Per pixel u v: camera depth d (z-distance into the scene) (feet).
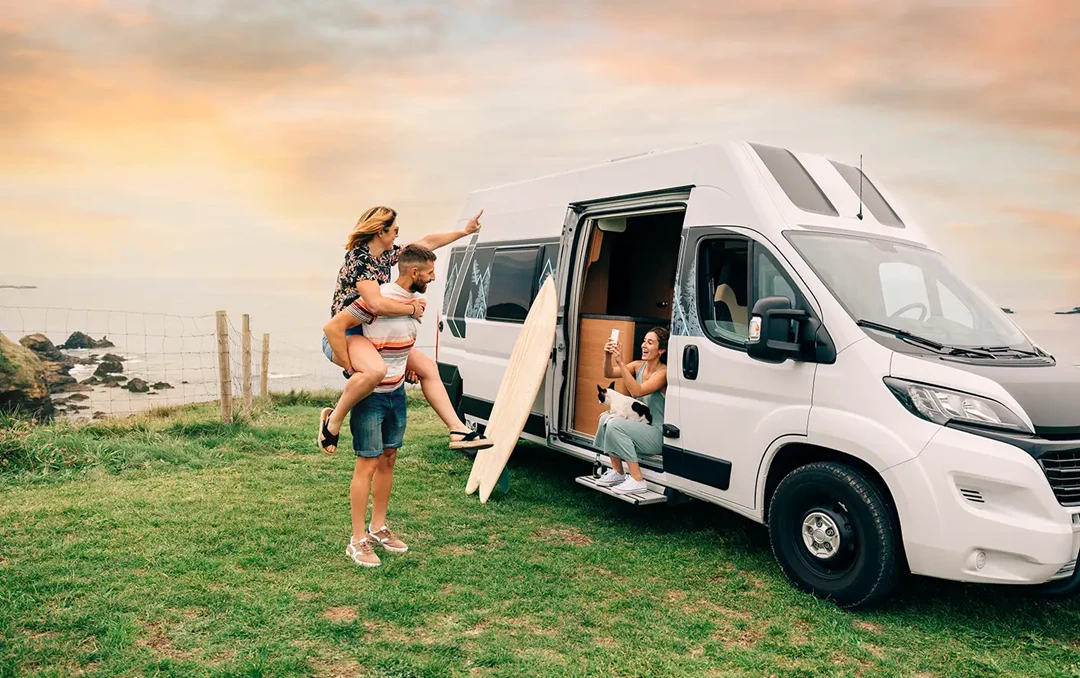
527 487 22.61
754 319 14.75
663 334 19.01
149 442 26.78
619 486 18.47
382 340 15.47
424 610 13.56
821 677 11.60
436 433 31.17
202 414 31.89
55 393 45.39
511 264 24.27
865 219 17.10
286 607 13.28
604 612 13.78
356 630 12.44
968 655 12.37
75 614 12.67
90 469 23.06
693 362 17.08
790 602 14.33
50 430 25.76
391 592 14.12
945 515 12.50
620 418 18.70
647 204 19.22
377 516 16.67
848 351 14.01
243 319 34.96
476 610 13.60
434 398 16.26
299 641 12.12
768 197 16.20
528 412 20.45
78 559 15.33
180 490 21.15
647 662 11.84
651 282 24.91
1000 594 14.83
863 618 13.67
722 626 13.39
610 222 21.99
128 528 17.43
